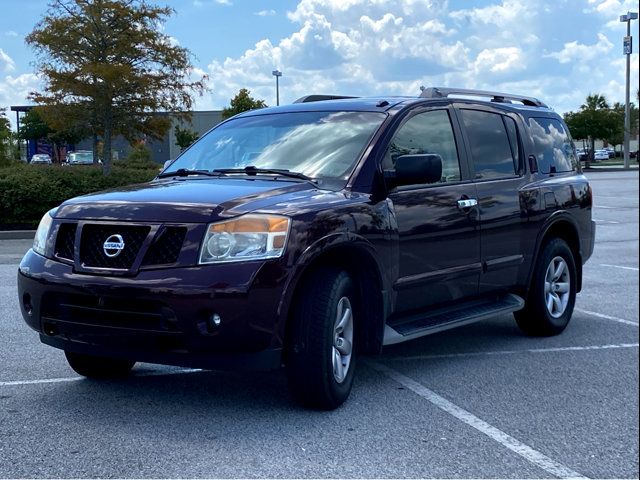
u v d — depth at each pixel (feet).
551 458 13.09
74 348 15.01
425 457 13.04
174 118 89.45
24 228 57.62
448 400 16.29
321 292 14.70
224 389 17.01
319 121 18.84
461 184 19.39
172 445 13.51
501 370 18.83
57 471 12.36
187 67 82.38
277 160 17.89
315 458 12.92
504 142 21.72
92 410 15.49
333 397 15.14
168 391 16.85
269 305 13.83
